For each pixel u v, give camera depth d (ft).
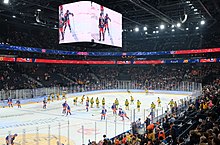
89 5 73.46
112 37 83.56
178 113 69.10
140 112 94.22
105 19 79.87
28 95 129.90
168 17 125.70
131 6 116.67
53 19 146.41
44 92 138.72
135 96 150.82
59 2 107.04
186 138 36.19
